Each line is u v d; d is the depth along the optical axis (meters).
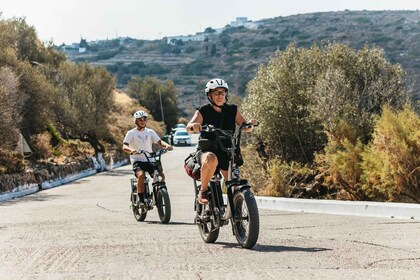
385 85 22.31
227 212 8.09
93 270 6.63
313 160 21.61
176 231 10.47
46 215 15.52
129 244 8.66
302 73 23.47
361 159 17.55
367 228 9.95
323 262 6.77
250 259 7.07
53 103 50.84
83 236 9.96
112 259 7.34
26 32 60.81
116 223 12.70
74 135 52.41
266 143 23.77
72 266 6.94
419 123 16.14
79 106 51.94
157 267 6.69
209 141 8.24
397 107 21.69
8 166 31.58
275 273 6.18
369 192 17.23
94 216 14.88
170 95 112.56
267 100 23.48
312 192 19.81
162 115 105.88
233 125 8.42
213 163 8.14
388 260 6.82
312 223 11.11
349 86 21.92
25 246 8.79
